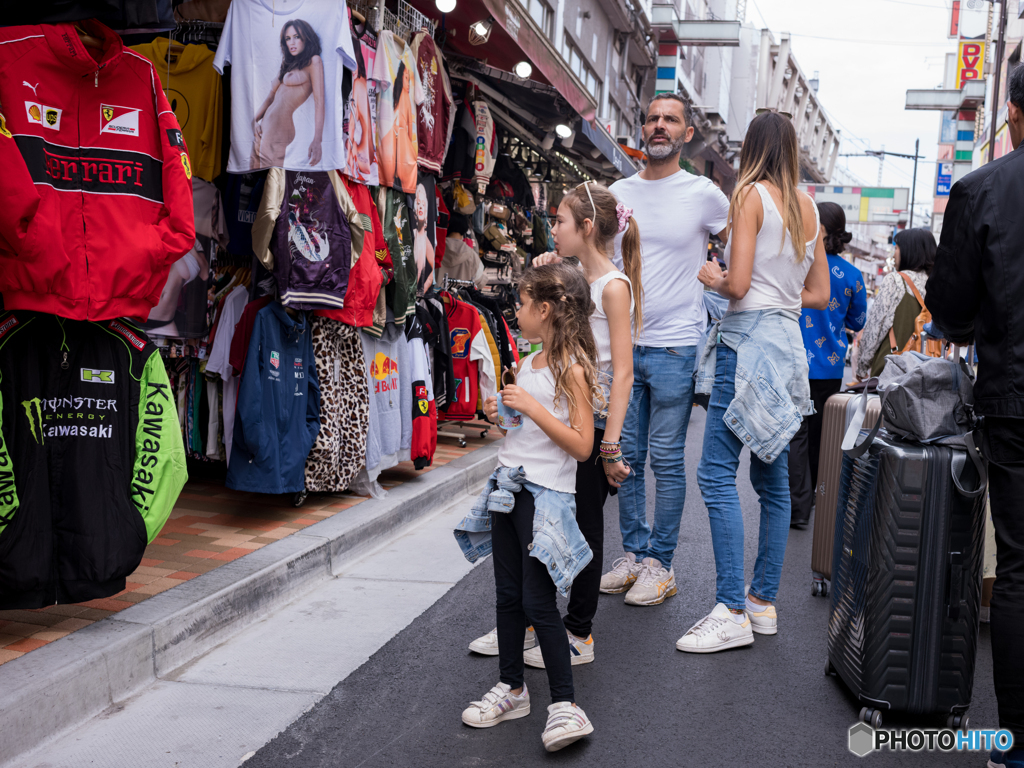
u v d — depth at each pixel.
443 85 5.94
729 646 3.37
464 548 2.94
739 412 3.33
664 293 3.81
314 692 2.92
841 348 5.36
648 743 2.60
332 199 4.46
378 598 3.92
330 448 4.77
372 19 5.09
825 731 2.70
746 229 3.34
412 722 2.71
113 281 2.95
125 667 2.84
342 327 4.88
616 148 9.97
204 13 4.81
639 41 21.31
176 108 4.59
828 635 3.21
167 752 2.47
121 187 2.99
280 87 4.35
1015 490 2.41
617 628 3.63
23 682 2.47
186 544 4.06
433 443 5.82
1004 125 13.80
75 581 2.93
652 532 4.02
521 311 2.77
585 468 3.13
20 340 2.86
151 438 3.10
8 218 2.62
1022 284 2.38
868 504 2.75
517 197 9.05
